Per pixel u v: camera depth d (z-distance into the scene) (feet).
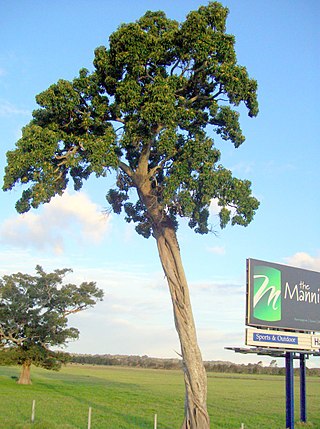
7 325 205.77
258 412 147.23
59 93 76.64
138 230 93.86
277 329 92.99
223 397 213.25
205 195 72.02
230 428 105.81
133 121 73.61
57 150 76.13
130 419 115.96
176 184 71.92
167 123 71.20
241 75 75.00
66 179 81.71
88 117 77.82
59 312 215.51
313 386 319.06
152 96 71.97
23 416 109.29
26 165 73.10
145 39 74.79
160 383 318.86
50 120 79.77
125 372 506.07
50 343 207.92
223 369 622.13
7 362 206.90
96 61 77.71
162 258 76.95
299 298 97.09
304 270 99.50
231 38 74.43
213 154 74.08
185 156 74.38
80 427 96.32
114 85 78.28
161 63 77.10
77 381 301.63
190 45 74.08
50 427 90.74
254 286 90.38
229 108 79.61
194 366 72.90
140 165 78.43
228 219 73.26
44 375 365.61
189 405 72.13
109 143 72.38
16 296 207.92
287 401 92.68
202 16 73.77
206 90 79.92
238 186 73.31
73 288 215.92
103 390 230.68
